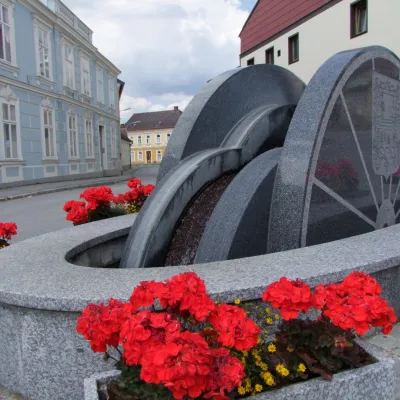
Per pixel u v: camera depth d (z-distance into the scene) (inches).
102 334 68.2
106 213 228.2
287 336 75.5
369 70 165.6
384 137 177.3
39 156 746.8
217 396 60.2
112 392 70.1
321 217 143.6
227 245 130.3
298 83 222.4
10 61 653.3
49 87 774.5
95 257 164.7
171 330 63.0
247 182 141.9
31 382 96.0
